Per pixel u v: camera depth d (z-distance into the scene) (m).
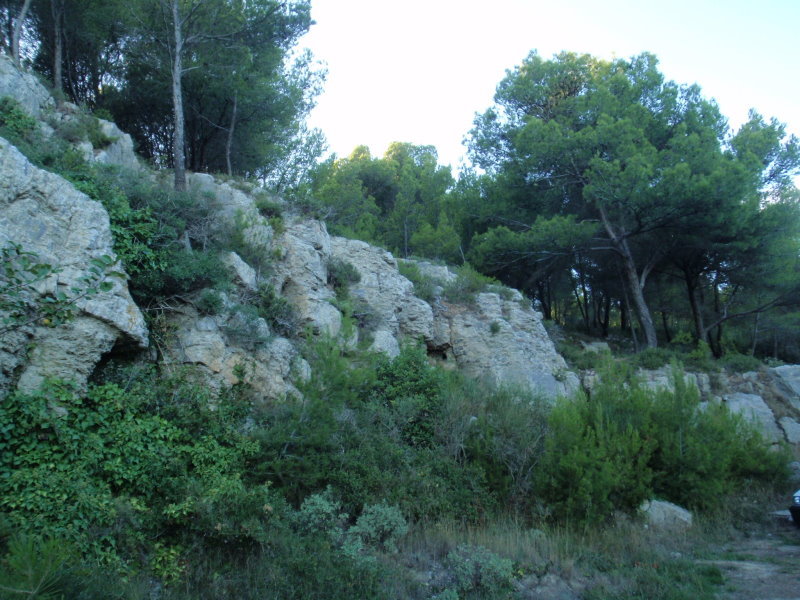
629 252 25.73
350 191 27.47
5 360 7.28
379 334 15.57
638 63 28.39
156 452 7.90
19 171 8.22
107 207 10.20
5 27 18.81
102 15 18.77
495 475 11.30
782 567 9.20
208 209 12.77
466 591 7.73
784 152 26.64
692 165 23.22
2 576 4.48
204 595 6.61
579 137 24.17
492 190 28.84
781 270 25.56
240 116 21.97
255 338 10.94
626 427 12.77
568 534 10.11
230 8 19.27
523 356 19.09
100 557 6.34
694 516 12.00
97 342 8.23
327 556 7.38
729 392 21.55
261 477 8.78
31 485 6.58
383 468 10.04
